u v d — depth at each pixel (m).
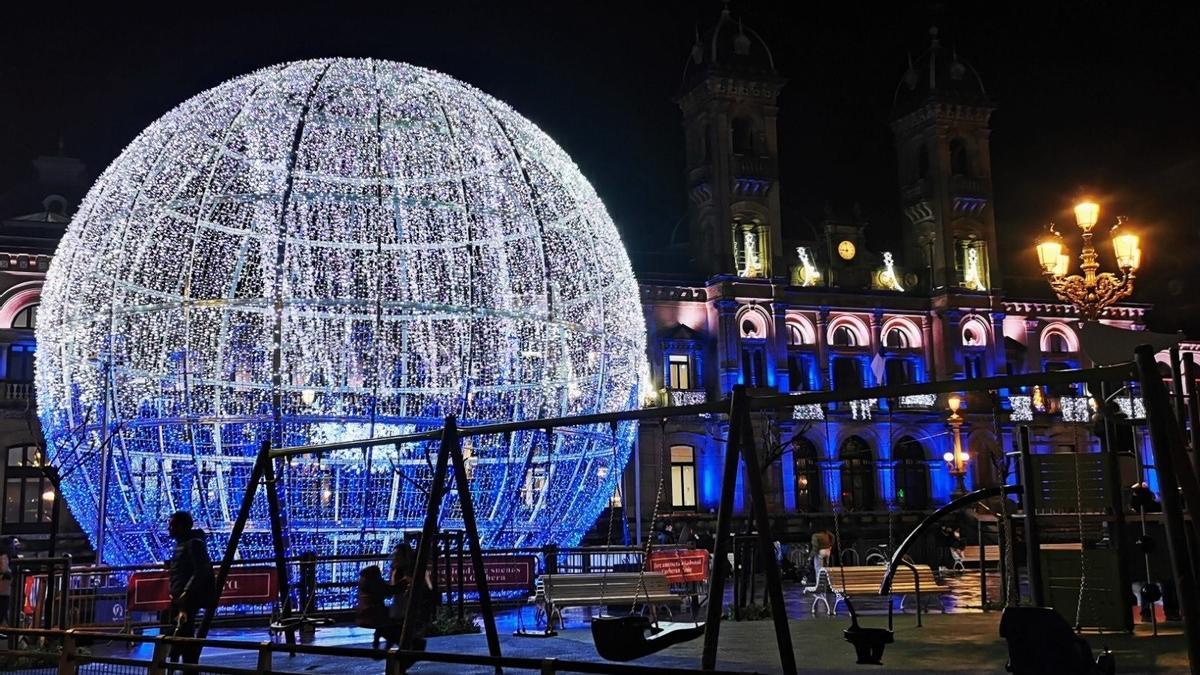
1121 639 13.34
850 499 55.38
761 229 55.94
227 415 20.16
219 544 20.03
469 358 21.03
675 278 54.41
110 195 21.44
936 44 62.66
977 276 59.59
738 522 49.47
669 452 51.97
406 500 20.59
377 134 20.92
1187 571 6.18
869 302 57.66
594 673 7.37
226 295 21.72
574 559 23.64
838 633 15.21
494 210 21.44
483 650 14.37
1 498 42.81
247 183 21.00
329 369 20.50
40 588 18.08
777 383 54.16
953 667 11.38
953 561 33.62
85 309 21.14
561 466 22.23
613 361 23.23
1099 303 18.81
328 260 20.77
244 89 21.45
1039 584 13.02
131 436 20.47
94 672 10.28
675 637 9.56
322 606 20.39
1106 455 13.85
